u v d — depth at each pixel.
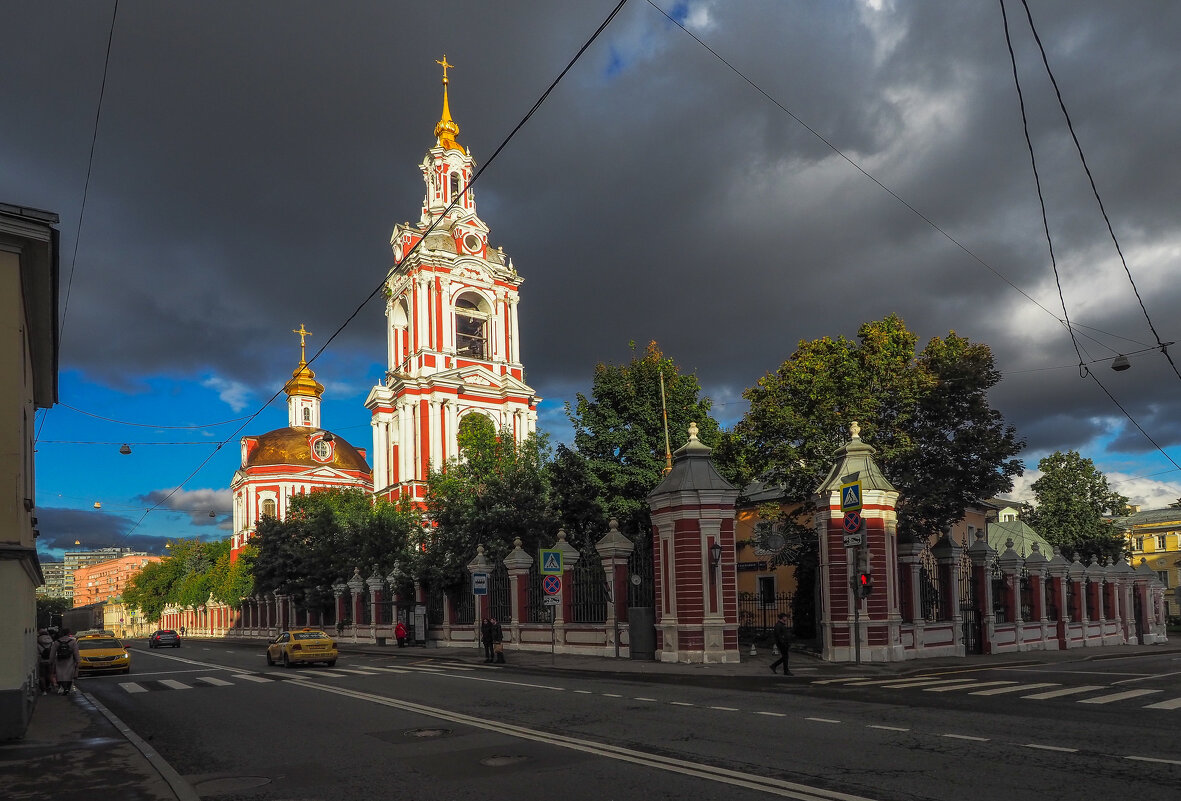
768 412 33.91
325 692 20.03
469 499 43.12
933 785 8.90
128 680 27.02
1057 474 66.19
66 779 10.71
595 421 42.31
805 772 9.59
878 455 32.09
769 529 40.75
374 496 65.12
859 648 25.23
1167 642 45.50
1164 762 9.95
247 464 90.25
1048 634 34.56
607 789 9.05
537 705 16.09
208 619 101.88
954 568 29.44
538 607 34.09
